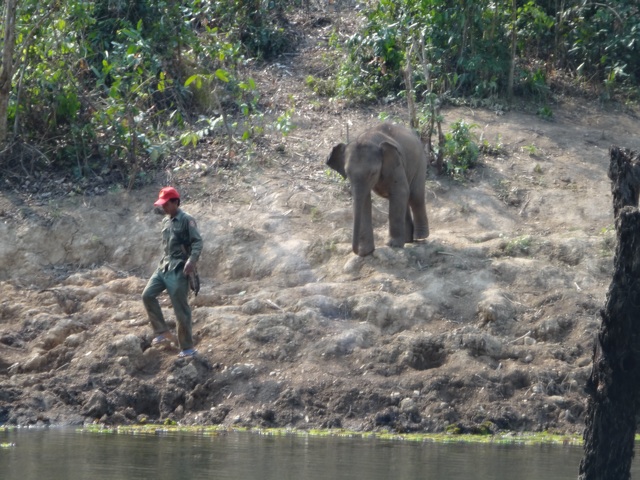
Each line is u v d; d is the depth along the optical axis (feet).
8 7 51.49
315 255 48.06
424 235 48.67
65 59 56.95
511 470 31.63
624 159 26.03
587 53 69.05
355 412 39.09
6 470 30.37
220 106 56.65
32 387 40.14
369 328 42.73
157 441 35.55
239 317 43.52
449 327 42.68
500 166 56.13
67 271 49.29
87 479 29.19
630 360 25.63
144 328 43.29
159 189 53.67
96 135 55.98
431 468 31.65
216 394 40.32
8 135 55.98
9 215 51.80
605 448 26.07
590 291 44.73
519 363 41.16
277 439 36.32
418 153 48.11
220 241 49.39
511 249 47.60
